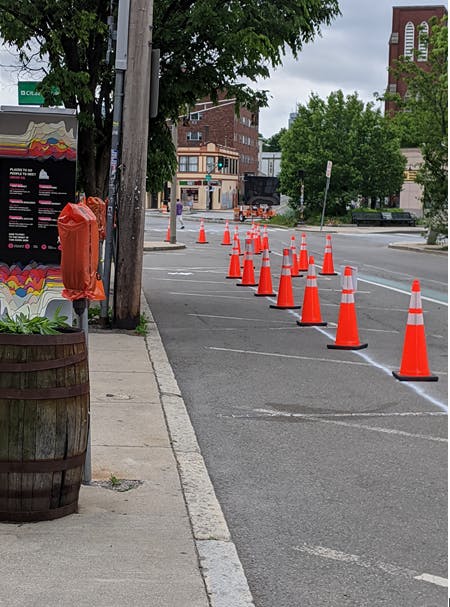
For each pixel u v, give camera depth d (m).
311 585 4.57
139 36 10.48
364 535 5.30
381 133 53.59
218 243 31.14
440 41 27.33
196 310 13.21
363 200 58.75
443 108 27.73
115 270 10.93
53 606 4.01
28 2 11.08
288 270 13.55
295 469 6.44
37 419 4.91
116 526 5.09
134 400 7.76
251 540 5.18
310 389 8.55
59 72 11.28
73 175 8.78
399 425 7.46
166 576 4.43
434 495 6.02
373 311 13.50
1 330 5.06
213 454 6.70
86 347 5.22
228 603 4.16
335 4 12.64
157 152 13.02
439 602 4.39
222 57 11.92
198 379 8.84
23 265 8.83
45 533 4.91
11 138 8.73
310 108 54.22
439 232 29.66
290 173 53.69
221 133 93.81
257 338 11.00
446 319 12.80
